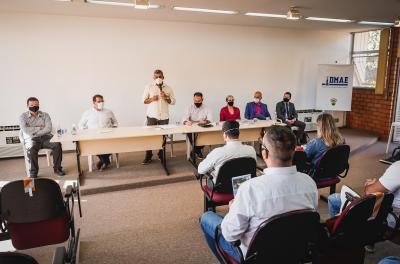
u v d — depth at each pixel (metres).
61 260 1.38
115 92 5.76
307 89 7.44
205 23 6.14
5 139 5.19
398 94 6.51
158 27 5.84
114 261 2.40
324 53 7.44
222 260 1.79
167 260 2.41
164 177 4.11
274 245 1.44
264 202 1.42
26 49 5.12
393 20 5.70
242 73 6.69
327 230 1.80
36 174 4.16
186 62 6.17
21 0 4.11
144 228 2.93
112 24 5.53
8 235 2.16
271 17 5.42
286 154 1.44
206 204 2.91
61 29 5.25
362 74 7.55
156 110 4.98
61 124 5.52
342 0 4.14
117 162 4.52
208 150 5.57
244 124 4.86
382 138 6.93
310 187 1.53
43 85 5.31
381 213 1.87
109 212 3.27
